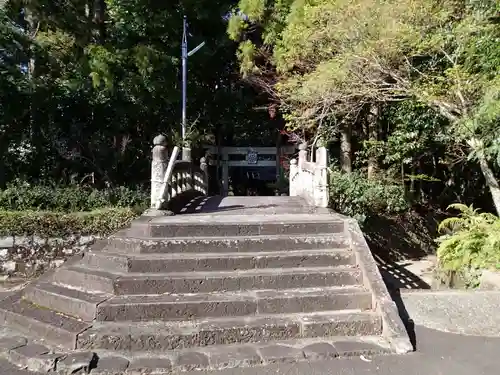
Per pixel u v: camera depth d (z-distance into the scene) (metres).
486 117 5.57
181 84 12.23
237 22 10.51
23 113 9.88
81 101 10.71
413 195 10.83
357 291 3.97
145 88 10.55
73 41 9.71
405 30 6.86
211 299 3.73
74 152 10.14
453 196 11.43
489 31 6.25
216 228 4.80
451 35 6.67
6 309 3.94
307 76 8.28
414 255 9.99
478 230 5.64
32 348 3.26
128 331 3.36
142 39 10.79
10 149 9.83
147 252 4.39
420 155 10.09
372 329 3.60
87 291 3.94
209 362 3.08
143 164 11.35
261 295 3.85
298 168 9.55
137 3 10.38
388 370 3.04
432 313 4.04
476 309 4.11
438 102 6.88
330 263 4.40
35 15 9.02
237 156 15.51
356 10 6.99
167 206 6.16
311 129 10.44
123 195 8.75
